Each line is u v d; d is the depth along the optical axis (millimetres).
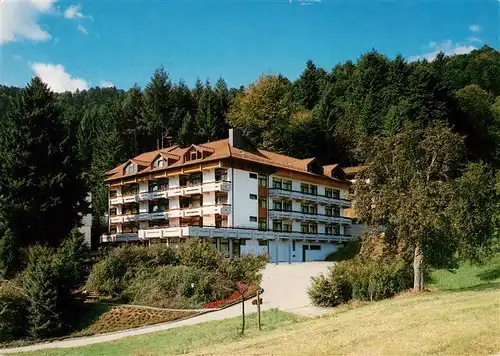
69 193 58969
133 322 39969
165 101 106062
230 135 72812
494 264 44562
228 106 114500
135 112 105000
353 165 104438
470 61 138125
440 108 92812
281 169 73375
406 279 38969
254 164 69500
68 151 61031
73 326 41188
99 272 47969
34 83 60875
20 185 55688
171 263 50031
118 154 94625
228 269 47438
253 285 46625
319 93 131125
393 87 104750
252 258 49844
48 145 58656
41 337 39219
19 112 59062
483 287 35062
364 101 109500
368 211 38719
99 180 91188
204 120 100062
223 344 24703
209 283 44500
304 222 78250
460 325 19031
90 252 64875
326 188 83688
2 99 123188
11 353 33938
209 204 67625
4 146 59219
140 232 68062
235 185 67125
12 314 39625
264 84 106188
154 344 30984
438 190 35781
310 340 20094
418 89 94062
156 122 103000
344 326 22672
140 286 46188
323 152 105188
